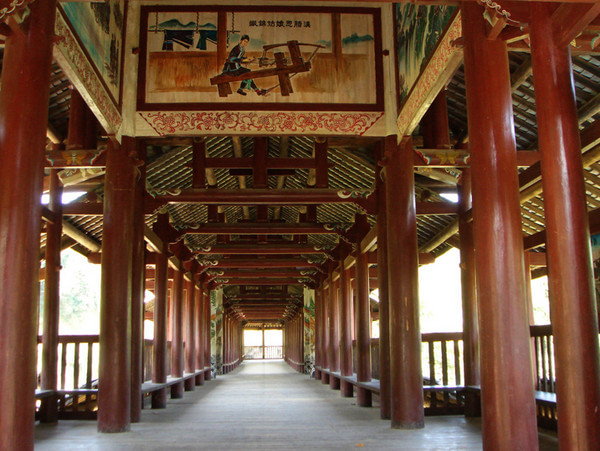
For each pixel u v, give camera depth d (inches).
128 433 328.8
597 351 166.9
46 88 205.3
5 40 205.0
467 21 206.2
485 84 198.4
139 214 382.0
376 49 374.9
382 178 371.6
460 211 402.9
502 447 179.9
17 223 191.9
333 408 450.0
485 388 186.4
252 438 308.3
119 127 346.6
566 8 176.6
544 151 177.9
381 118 364.8
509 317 185.3
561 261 170.7
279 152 538.9
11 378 184.2
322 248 614.2
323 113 364.8
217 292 1002.1
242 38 374.0
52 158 356.2
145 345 531.8
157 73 367.6
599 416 163.0
